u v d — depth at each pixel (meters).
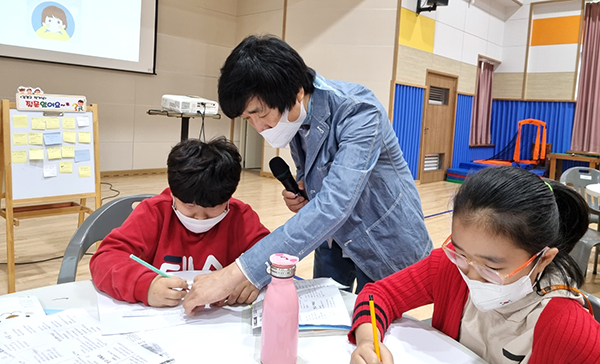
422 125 6.75
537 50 7.96
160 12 6.13
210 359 0.80
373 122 1.12
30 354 0.78
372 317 0.88
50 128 2.59
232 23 6.90
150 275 1.02
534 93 8.06
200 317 0.96
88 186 2.76
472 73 7.66
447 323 0.99
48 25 5.04
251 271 0.97
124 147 6.03
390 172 1.26
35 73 5.13
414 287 1.01
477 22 7.50
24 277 2.55
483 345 0.92
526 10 7.96
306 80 1.12
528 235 0.72
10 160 2.45
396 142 1.28
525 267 0.76
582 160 6.93
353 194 1.05
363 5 5.96
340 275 1.54
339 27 6.06
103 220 1.42
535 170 7.47
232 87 1.04
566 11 7.61
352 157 1.08
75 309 0.97
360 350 0.81
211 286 0.96
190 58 6.52
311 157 1.24
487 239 0.73
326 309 1.00
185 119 4.48
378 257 1.30
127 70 5.75
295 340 0.79
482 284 0.79
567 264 0.84
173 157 1.12
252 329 0.92
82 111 2.71
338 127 1.16
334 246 1.52
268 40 1.06
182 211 1.17
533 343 0.81
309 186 1.29
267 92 1.03
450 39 6.97
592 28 7.45
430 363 0.82
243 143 7.29
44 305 0.99
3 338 0.83
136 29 5.73
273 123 1.14
